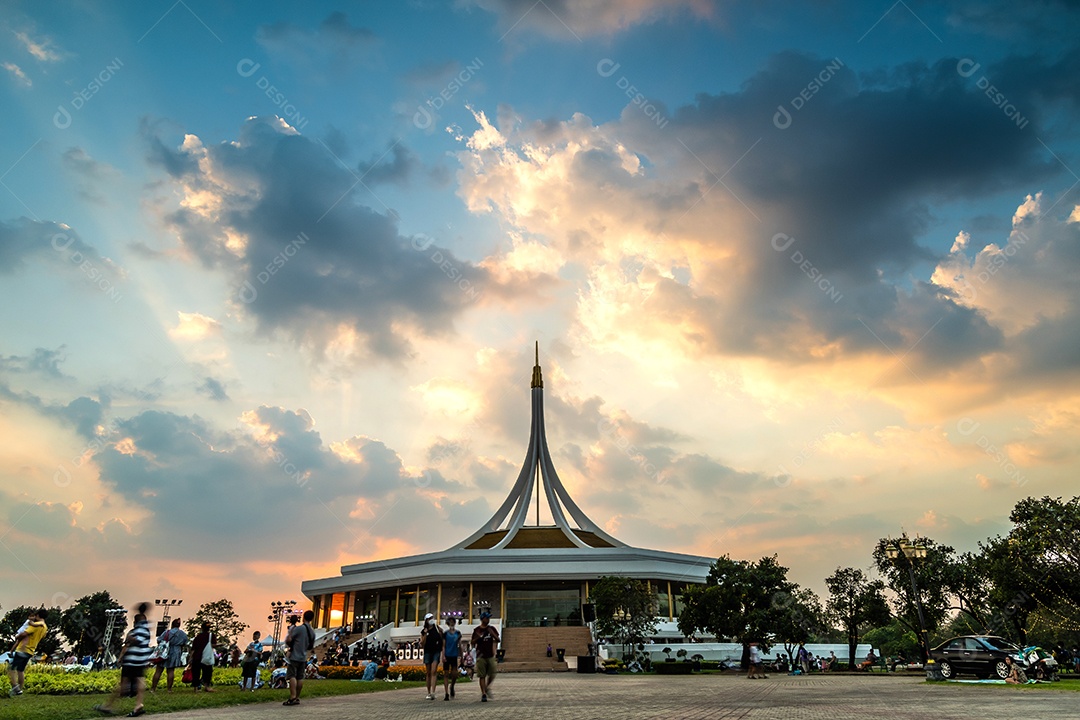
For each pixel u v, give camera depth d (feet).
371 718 44.01
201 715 46.68
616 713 47.37
